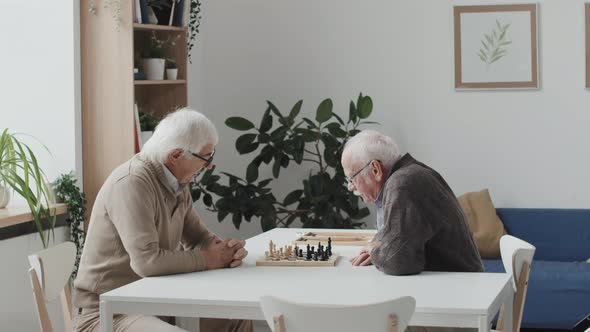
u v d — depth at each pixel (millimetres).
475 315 2383
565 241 5246
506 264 3264
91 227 3039
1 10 4402
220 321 3412
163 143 2990
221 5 5785
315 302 2479
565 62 5453
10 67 4410
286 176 5801
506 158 5535
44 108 4379
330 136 5309
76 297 3043
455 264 2973
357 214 5348
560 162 5484
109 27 4371
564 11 5441
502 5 5484
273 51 5754
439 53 5562
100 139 4414
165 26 4691
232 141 5824
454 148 5582
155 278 2865
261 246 3521
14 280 3887
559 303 4629
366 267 3025
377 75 5641
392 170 3053
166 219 3061
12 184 3854
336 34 5680
